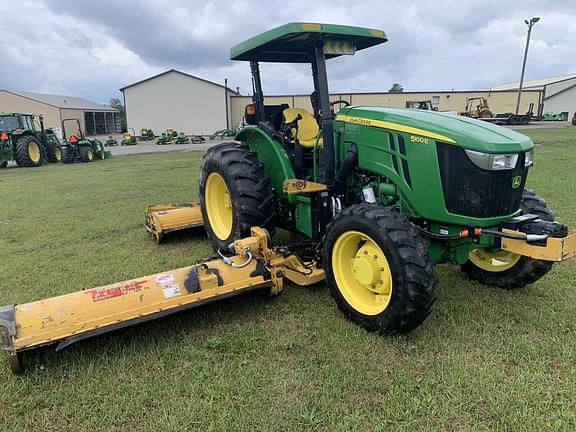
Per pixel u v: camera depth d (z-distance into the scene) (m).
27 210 7.48
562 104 61.25
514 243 2.98
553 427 2.19
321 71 3.81
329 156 3.85
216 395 2.48
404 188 3.30
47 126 48.00
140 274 4.34
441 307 3.46
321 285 3.93
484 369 2.65
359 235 3.17
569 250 2.80
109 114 56.94
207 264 3.29
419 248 2.88
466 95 43.28
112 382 2.62
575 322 3.17
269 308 3.51
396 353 2.87
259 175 4.34
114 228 6.12
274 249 3.85
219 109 45.97
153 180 10.71
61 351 2.91
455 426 2.23
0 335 2.62
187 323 3.29
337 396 2.46
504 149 2.94
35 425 2.31
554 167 10.05
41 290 3.98
